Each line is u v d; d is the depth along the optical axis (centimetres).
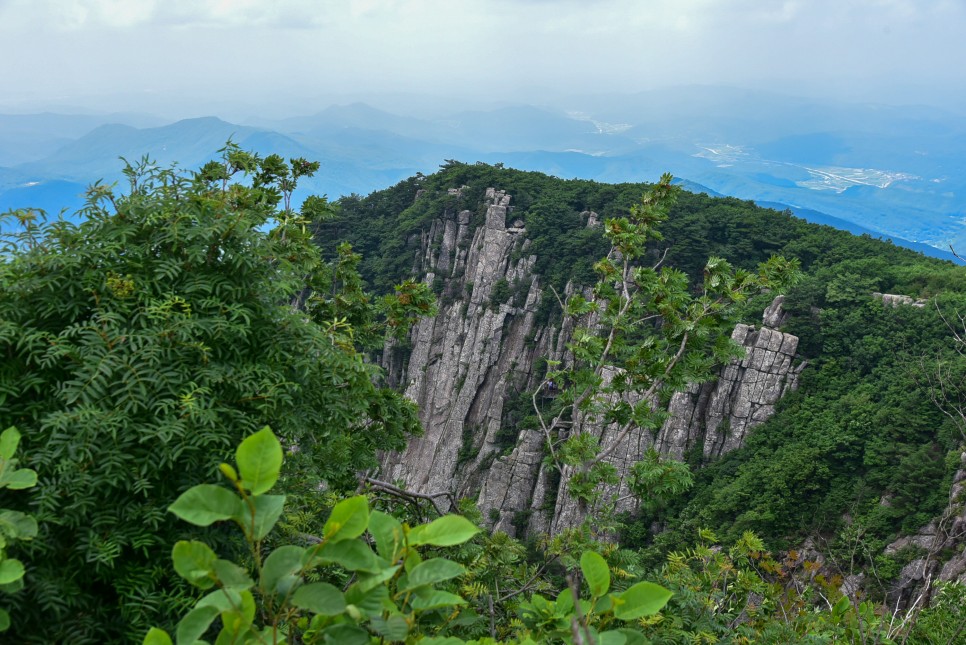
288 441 793
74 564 562
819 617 870
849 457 6838
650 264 10488
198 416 621
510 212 11600
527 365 10638
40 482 560
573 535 1056
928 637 945
